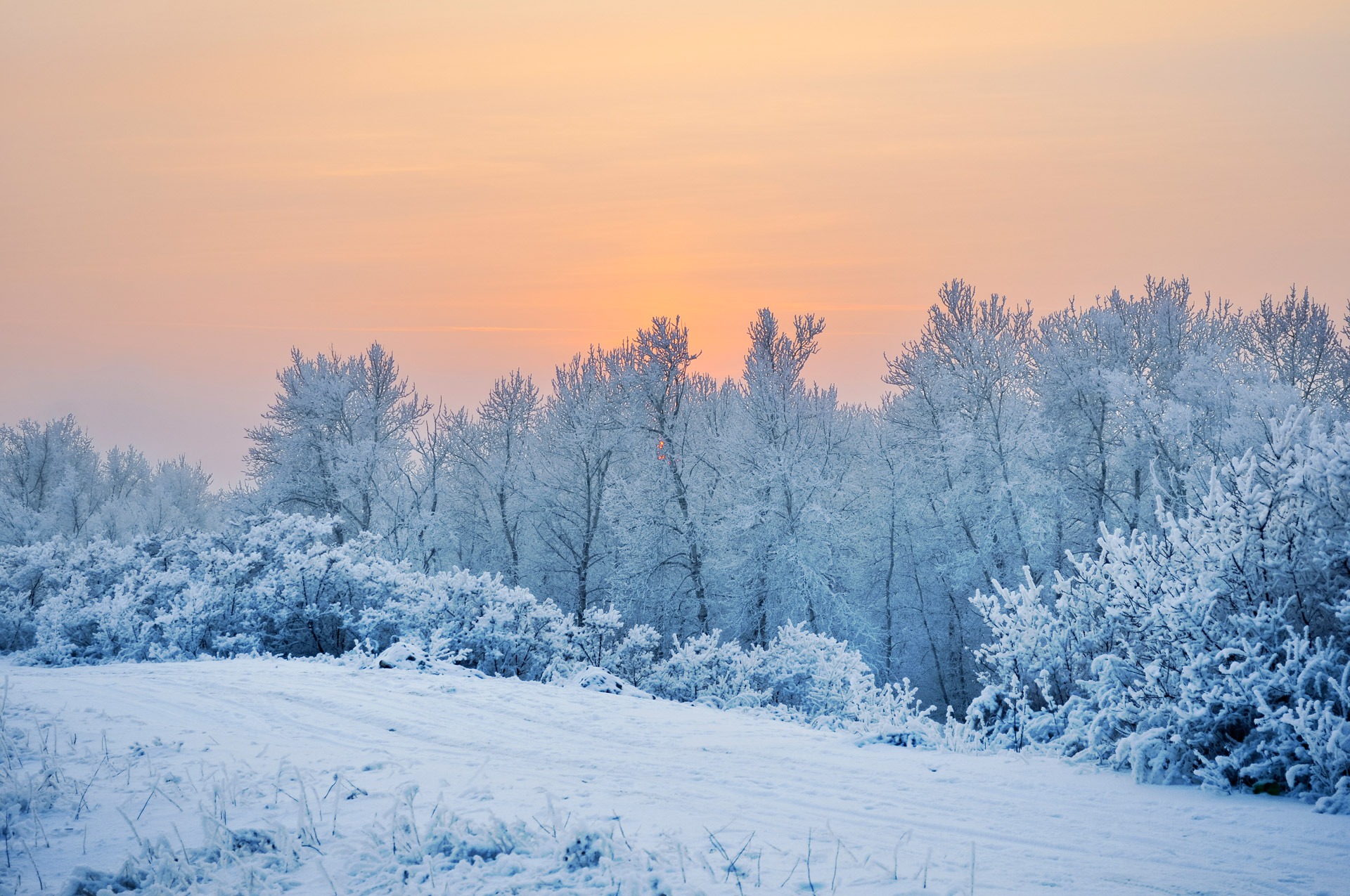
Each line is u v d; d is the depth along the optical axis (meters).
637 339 28.77
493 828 4.91
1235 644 7.08
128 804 5.73
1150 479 27.88
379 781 6.38
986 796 6.20
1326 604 7.21
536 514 33.56
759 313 29.25
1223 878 4.42
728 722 9.64
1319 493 7.54
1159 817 5.61
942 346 29.95
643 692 13.75
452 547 34.78
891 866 4.55
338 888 4.34
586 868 4.46
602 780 6.65
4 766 6.45
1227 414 24.83
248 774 6.55
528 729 8.84
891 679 29.30
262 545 19.91
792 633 15.88
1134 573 8.16
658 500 28.66
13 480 46.88
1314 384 27.20
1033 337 30.70
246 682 11.42
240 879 4.40
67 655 17.52
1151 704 7.46
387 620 16.77
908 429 31.17
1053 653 9.38
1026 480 28.39
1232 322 29.33
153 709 9.29
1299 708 6.10
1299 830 5.21
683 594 29.52
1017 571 27.89
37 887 4.31
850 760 7.49
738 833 5.20
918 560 31.66
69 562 22.98
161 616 17.34
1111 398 27.28
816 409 29.44
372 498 33.44
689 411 32.53
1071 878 4.41
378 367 34.78
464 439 34.88
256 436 33.59
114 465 54.91
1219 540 7.83
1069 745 8.05
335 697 10.32
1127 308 30.12
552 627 16.28
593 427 30.44
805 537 27.62
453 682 11.87
